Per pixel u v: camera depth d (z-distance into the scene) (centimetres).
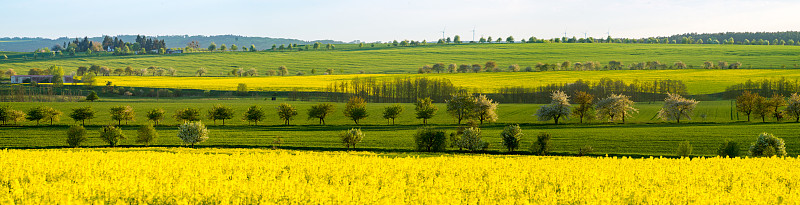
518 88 15875
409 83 15925
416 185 3142
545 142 6669
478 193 2833
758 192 2838
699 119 10512
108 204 2528
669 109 10306
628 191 2883
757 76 18738
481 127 9656
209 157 4400
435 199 2545
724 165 4041
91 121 10150
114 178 3222
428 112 10594
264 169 3816
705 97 14550
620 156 6412
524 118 11000
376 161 4294
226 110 10312
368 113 11719
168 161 4041
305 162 4178
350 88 16625
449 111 10731
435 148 6950
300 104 13325
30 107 11675
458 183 3136
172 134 8681
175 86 17700
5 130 8781
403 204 2462
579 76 19800
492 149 7056
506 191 2884
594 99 14475
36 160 3838
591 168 3909
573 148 6956
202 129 7631
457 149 7056
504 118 11044
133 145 7669
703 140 7338
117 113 10194
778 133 7688
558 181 3291
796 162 4303
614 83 16288
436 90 15450
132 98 15375
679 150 6172
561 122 10312
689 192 2753
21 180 3112
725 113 11238
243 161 4181
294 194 2623
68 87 17575
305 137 8256
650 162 4244
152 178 3275
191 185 2870
